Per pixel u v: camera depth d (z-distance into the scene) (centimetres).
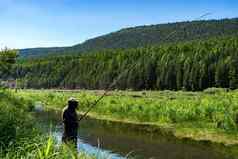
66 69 15025
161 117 3825
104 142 2611
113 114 4416
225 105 3475
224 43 11438
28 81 14975
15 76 11906
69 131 1103
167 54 11500
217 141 2691
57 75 15088
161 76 11188
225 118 2952
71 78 14475
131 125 3706
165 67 11238
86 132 3103
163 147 2512
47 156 699
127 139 2817
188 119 3478
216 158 2164
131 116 4156
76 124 1112
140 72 11006
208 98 4625
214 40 12006
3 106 1249
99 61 13562
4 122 969
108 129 3366
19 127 993
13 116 1077
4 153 782
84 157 832
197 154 2278
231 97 4294
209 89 9044
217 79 10294
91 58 14212
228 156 2208
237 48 10562
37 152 718
